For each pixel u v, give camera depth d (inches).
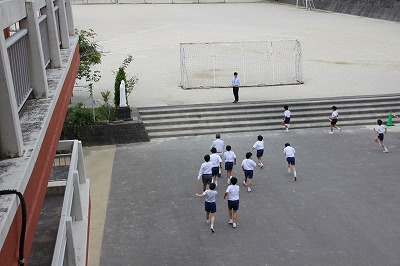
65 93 433.7
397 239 511.5
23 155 234.5
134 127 827.4
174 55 1439.5
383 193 623.2
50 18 432.8
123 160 754.8
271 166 716.0
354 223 546.6
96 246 506.3
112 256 487.5
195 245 506.6
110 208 593.6
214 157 647.1
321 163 726.5
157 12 2524.6
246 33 1781.5
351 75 1183.6
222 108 914.7
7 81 220.8
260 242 509.7
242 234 526.6
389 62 1321.4
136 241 516.4
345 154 763.4
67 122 805.2
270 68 1264.8
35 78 332.2
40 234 432.8
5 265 177.3
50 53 442.0
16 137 229.0
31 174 231.1
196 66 1296.8
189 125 877.8
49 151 301.6
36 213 241.4
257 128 880.9
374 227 537.0
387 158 746.2
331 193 624.4
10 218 183.3
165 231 536.4
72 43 610.9
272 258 479.8
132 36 1756.9
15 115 228.5
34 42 324.5
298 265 466.9
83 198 482.0
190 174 694.5
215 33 1791.3
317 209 581.3
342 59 1365.7
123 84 836.0
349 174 684.1
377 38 1681.8
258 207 588.4
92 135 820.6
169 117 890.1
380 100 965.8
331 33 1791.3
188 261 477.4
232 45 1567.4
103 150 802.2
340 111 933.2
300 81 1120.2
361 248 494.9
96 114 845.2
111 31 1865.2
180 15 2397.9
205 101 963.3
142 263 474.9
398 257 478.0
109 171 711.1
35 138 256.7
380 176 677.3
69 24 669.3
